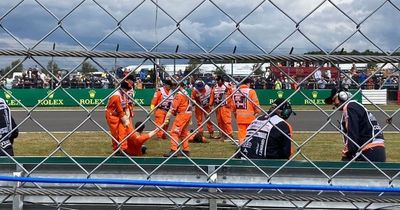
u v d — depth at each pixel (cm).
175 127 955
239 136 1055
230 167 248
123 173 254
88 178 231
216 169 239
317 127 1566
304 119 1783
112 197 231
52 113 2052
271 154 413
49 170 251
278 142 413
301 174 251
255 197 213
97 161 271
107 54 208
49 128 1533
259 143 416
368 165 275
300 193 226
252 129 424
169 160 282
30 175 242
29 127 1541
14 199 232
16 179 212
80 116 1947
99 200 242
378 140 497
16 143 1183
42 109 2230
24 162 284
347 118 488
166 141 1175
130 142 678
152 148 1083
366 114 493
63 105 2341
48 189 220
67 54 208
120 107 915
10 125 503
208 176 236
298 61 208
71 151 1068
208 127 1272
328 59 209
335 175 239
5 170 260
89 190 220
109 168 253
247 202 227
